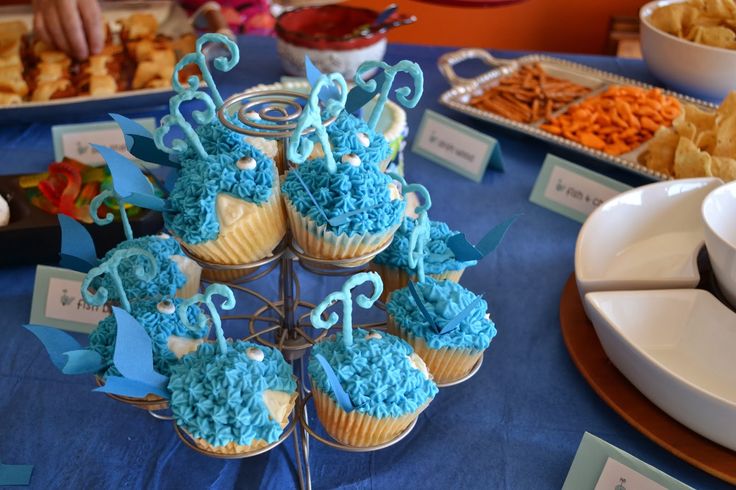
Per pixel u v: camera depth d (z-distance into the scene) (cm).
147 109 77
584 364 48
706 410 39
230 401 34
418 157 76
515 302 57
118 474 42
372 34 80
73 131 68
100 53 85
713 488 41
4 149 73
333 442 39
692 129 67
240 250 39
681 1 90
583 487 40
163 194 42
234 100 39
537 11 149
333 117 37
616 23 143
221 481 42
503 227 42
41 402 47
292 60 81
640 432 44
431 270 44
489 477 42
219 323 35
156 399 38
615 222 57
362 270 48
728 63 78
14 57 81
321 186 38
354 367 36
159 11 96
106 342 38
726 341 45
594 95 85
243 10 111
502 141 80
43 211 57
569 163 67
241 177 38
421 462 43
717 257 48
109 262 37
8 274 58
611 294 47
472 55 87
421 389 37
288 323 45
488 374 50
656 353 46
